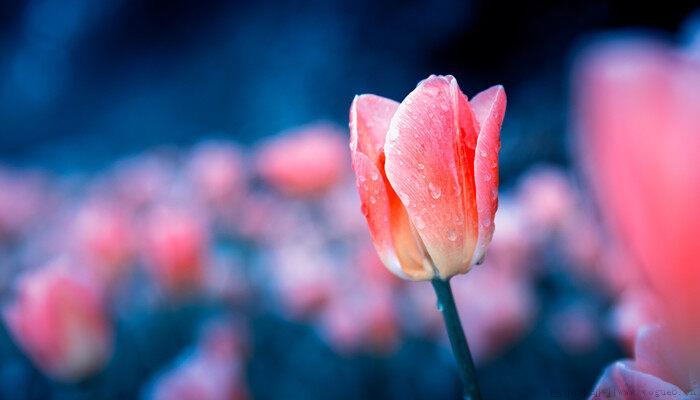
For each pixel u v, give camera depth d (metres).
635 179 0.28
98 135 7.52
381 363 1.12
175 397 0.78
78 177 3.54
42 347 0.69
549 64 3.97
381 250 0.43
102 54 7.67
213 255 1.33
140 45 7.49
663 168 0.27
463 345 0.43
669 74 0.26
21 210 1.97
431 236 0.43
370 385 1.15
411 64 4.96
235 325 1.16
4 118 7.95
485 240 0.43
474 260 0.43
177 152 2.97
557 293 1.16
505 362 1.11
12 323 0.70
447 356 1.07
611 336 0.99
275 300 1.43
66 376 0.70
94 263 1.25
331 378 1.21
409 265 0.43
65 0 7.85
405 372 1.14
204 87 6.92
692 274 0.30
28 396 1.10
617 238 0.33
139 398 1.14
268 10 6.52
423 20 4.78
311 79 5.68
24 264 1.71
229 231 1.72
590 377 1.04
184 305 1.19
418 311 1.09
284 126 5.71
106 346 0.71
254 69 6.46
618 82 0.27
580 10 3.73
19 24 8.05
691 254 0.29
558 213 1.16
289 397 1.20
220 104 6.75
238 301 1.33
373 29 5.26
